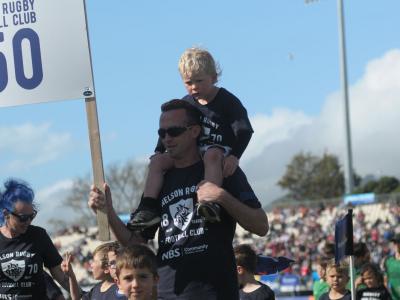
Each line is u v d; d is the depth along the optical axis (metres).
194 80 7.21
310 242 50.88
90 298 9.62
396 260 14.62
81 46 6.70
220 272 6.04
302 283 36.16
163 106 6.38
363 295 12.23
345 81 49.50
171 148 6.27
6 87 6.79
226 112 7.29
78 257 56.12
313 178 91.62
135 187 70.56
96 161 6.44
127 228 6.44
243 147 7.21
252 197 6.20
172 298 6.05
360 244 12.69
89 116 6.59
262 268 10.61
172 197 6.25
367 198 56.00
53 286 8.72
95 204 6.29
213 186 5.91
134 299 5.86
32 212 7.93
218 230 6.12
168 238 6.17
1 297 8.06
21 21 6.79
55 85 6.71
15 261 8.04
